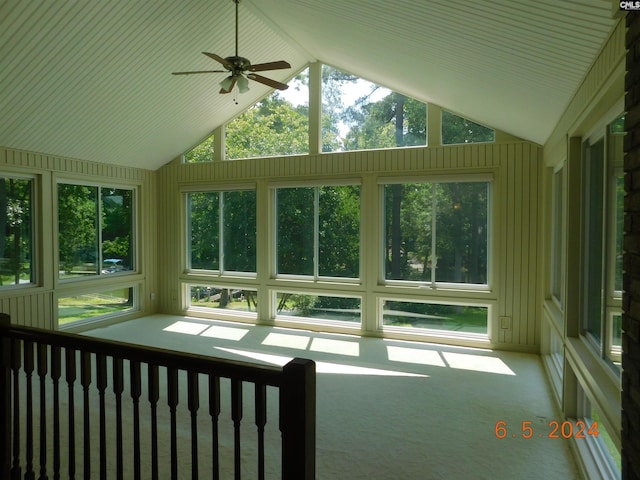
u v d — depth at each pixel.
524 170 4.92
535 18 1.98
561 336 3.34
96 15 3.83
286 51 5.60
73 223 5.96
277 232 6.25
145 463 2.60
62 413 3.23
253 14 4.68
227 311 6.72
